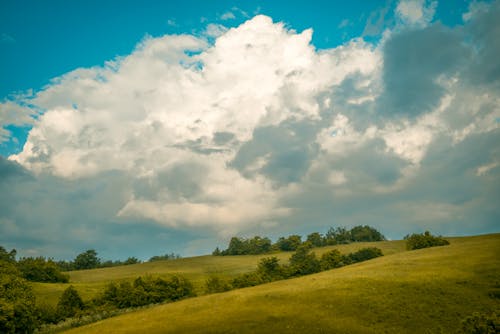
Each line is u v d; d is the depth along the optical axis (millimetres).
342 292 47406
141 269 156000
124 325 45281
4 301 52219
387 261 73438
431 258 66938
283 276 93062
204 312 45688
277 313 41250
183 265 163875
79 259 187250
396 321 36250
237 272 134500
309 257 99812
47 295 91062
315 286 53250
